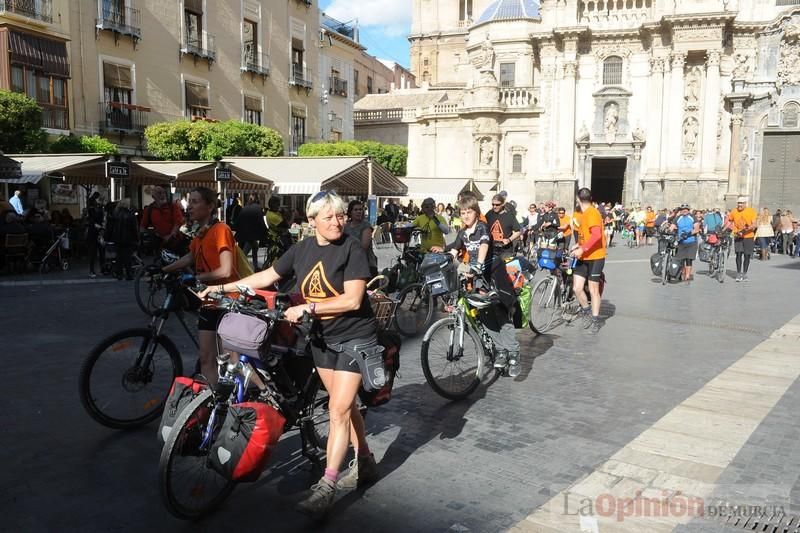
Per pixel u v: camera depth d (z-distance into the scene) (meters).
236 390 3.89
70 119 25.25
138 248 14.77
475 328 6.45
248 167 23.31
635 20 40.62
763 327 9.85
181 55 30.84
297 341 4.17
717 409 5.79
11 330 8.92
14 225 15.15
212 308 5.00
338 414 3.87
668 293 13.91
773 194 32.00
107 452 4.79
